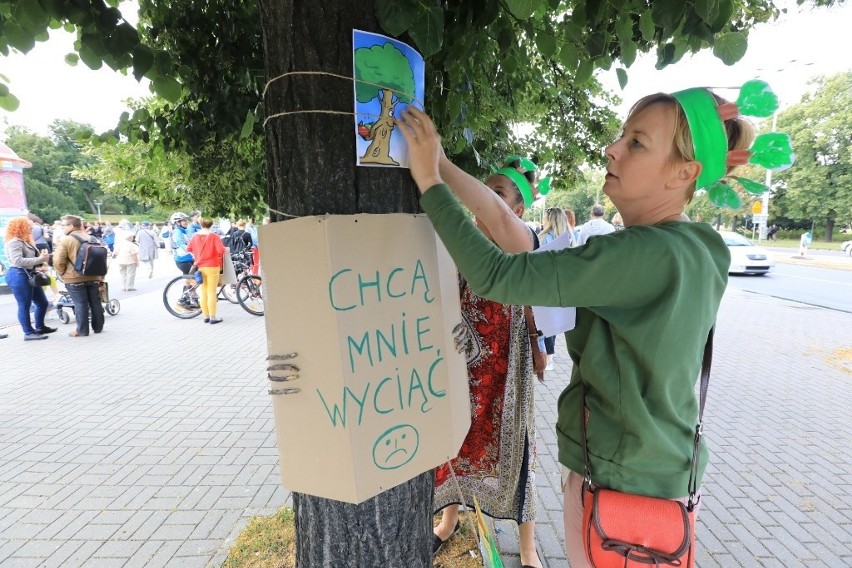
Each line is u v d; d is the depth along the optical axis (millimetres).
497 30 1647
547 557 2391
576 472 1183
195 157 2637
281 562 2297
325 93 1088
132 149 3105
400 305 1104
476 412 1947
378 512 1273
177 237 11766
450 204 1024
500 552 2365
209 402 4457
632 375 1016
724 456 3471
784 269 16391
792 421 4078
